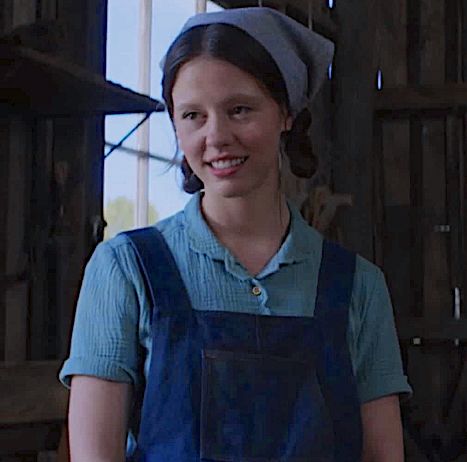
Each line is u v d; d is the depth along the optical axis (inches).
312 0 260.5
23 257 173.0
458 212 278.2
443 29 281.3
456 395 272.7
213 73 60.2
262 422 60.4
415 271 279.3
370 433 67.4
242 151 61.2
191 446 59.5
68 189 181.3
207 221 64.7
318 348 62.9
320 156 266.7
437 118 280.4
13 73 147.1
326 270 65.6
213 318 61.4
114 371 60.9
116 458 60.5
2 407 153.7
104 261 62.6
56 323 177.6
